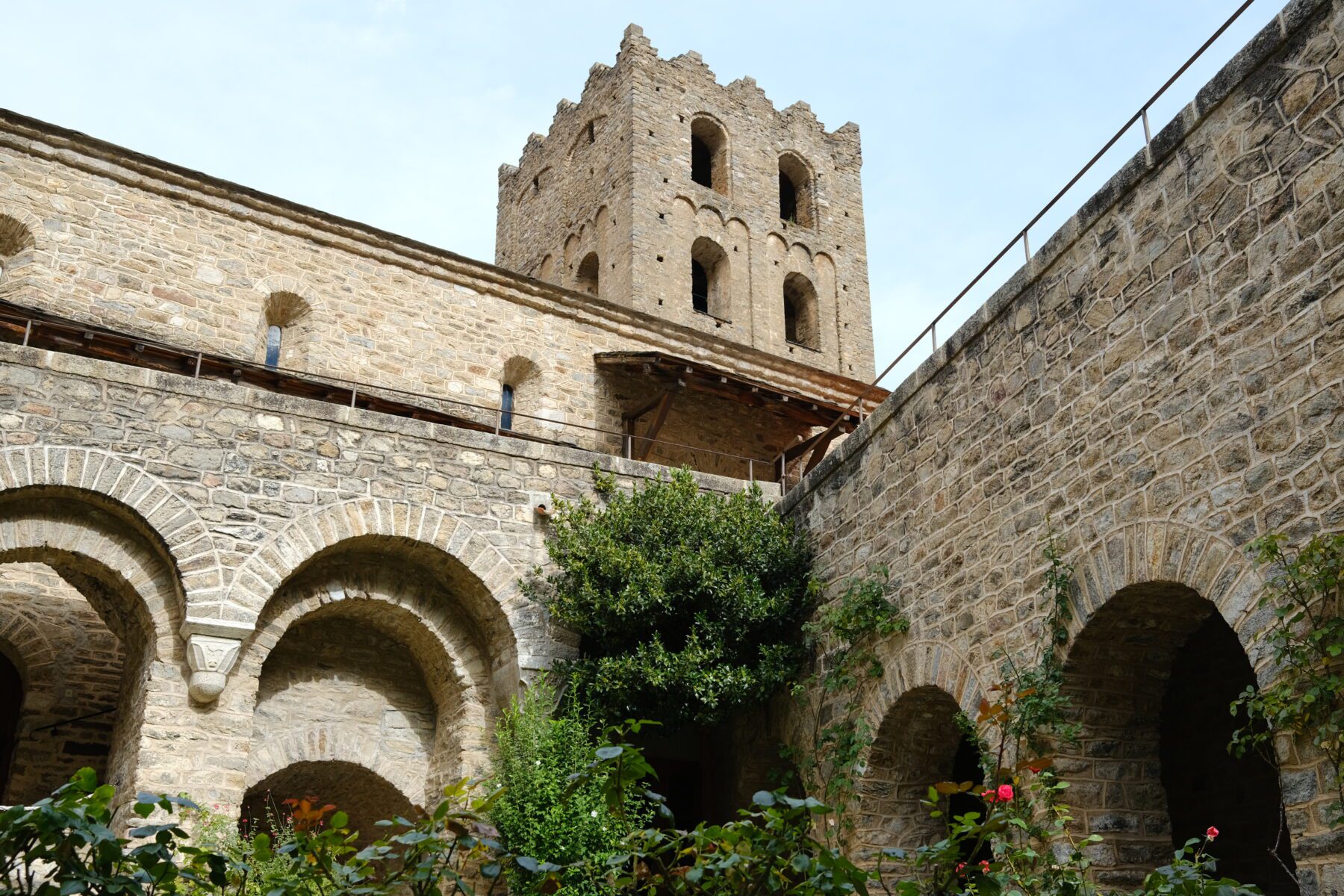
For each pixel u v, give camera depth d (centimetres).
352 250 1900
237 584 1209
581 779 529
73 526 1199
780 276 3484
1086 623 940
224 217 1811
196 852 458
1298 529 759
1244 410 818
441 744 1386
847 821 1188
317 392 1677
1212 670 1323
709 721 1298
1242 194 847
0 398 1166
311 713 1354
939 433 1178
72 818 411
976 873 542
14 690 1498
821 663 1307
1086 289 998
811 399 2002
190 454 1234
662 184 3319
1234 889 556
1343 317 752
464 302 1980
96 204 1708
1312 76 799
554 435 1959
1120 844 938
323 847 514
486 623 1359
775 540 1372
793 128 3794
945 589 1128
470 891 491
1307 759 729
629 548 1316
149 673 1183
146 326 1680
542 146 3919
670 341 2183
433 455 1360
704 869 489
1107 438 948
